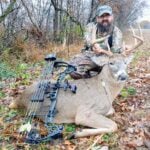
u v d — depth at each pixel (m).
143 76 3.82
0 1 5.44
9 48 4.85
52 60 2.77
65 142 2.20
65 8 7.38
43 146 2.14
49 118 2.39
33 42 5.71
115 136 2.28
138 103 2.90
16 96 3.05
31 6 6.52
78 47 6.23
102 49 2.71
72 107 2.45
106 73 2.60
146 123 2.49
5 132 2.30
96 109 2.46
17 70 4.19
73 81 2.63
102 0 7.67
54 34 6.62
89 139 2.26
